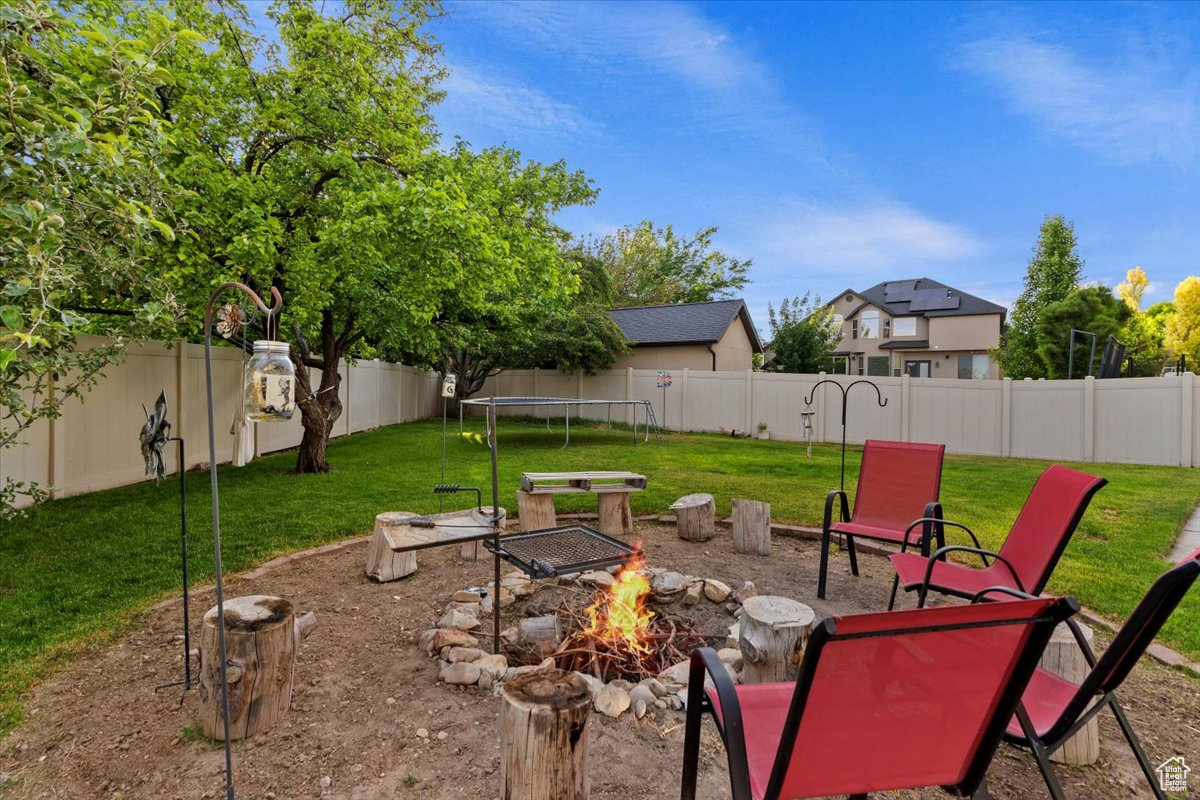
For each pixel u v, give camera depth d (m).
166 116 5.97
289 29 6.99
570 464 8.86
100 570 3.99
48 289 2.39
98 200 2.85
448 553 4.67
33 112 2.50
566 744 1.78
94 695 2.54
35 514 5.32
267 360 1.92
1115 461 9.88
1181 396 9.21
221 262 6.11
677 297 32.19
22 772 2.05
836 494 3.88
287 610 2.44
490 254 7.13
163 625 3.23
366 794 1.95
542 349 15.01
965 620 1.25
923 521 3.39
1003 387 11.09
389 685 2.63
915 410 11.98
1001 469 9.00
